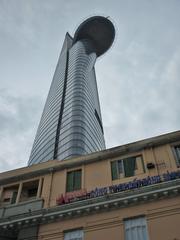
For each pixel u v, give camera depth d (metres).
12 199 25.02
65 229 20.19
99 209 20.19
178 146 22.98
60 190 23.34
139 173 22.20
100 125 113.12
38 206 22.42
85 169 24.28
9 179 26.14
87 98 104.81
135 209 19.44
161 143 23.50
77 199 21.52
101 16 159.75
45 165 26.05
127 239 18.31
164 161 22.09
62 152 79.50
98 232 19.12
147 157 22.92
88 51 144.25
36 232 20.73
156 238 17.41
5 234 21.86
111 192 20.95
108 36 165.88
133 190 20.00
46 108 119.81
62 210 20.88
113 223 19.25
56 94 116.56
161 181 20.17
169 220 18.03
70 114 92.31
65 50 155.38
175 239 16.92
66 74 125.12
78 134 82.88
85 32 162.50
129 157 23.72
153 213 18.77
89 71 127.88
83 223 20.02
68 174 24.67
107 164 23.88
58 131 91.06
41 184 24.62
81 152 77.06
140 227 18.59
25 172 26.11
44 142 94.69
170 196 19.20
